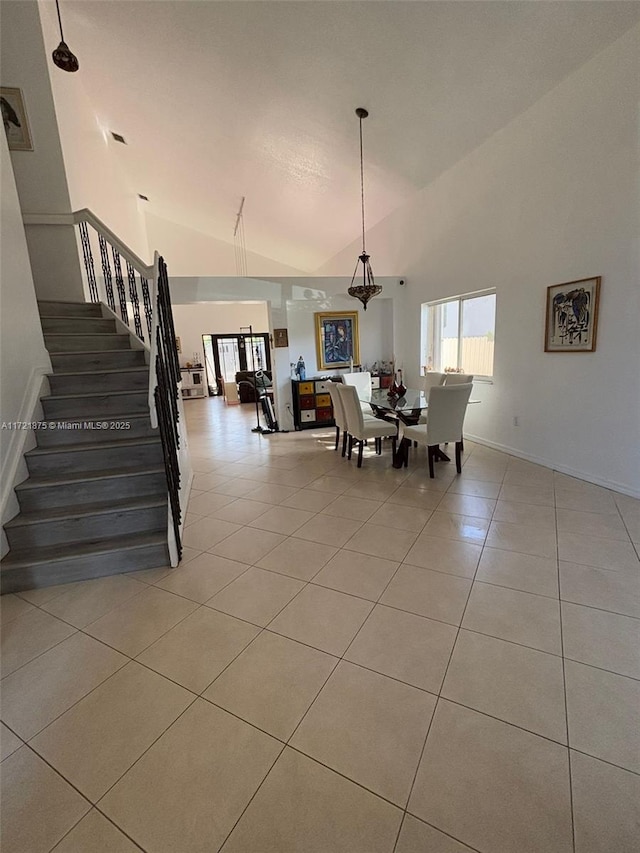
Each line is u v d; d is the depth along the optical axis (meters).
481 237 4.61
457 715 1.46
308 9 3.00
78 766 1.34
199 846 1.11
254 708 1.52
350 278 6.29
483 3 2.76
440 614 1.99
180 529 2.88
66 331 3.98
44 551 2.45
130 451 2.92
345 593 2.20
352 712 1.49
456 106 3.79
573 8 2.73
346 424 4.80
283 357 6.48
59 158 4.27
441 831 1.12
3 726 1.49
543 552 2.50
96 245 5.31
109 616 2.09
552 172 3.62
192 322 12.05
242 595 2.22
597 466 3.52
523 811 1.15
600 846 1.07
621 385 3.23
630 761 1.27
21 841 1.13
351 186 5.50
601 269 3.27
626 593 2.08
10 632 1.99
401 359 6.60
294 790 1.24
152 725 1.47
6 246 2.76
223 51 3.60
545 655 1.71
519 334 4.22
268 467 4.71
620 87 2.96
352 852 1.08
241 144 5.10
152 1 3.28
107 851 1.11
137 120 5.30
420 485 3.80
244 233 8.66
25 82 4.02
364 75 3.50
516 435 4.44
